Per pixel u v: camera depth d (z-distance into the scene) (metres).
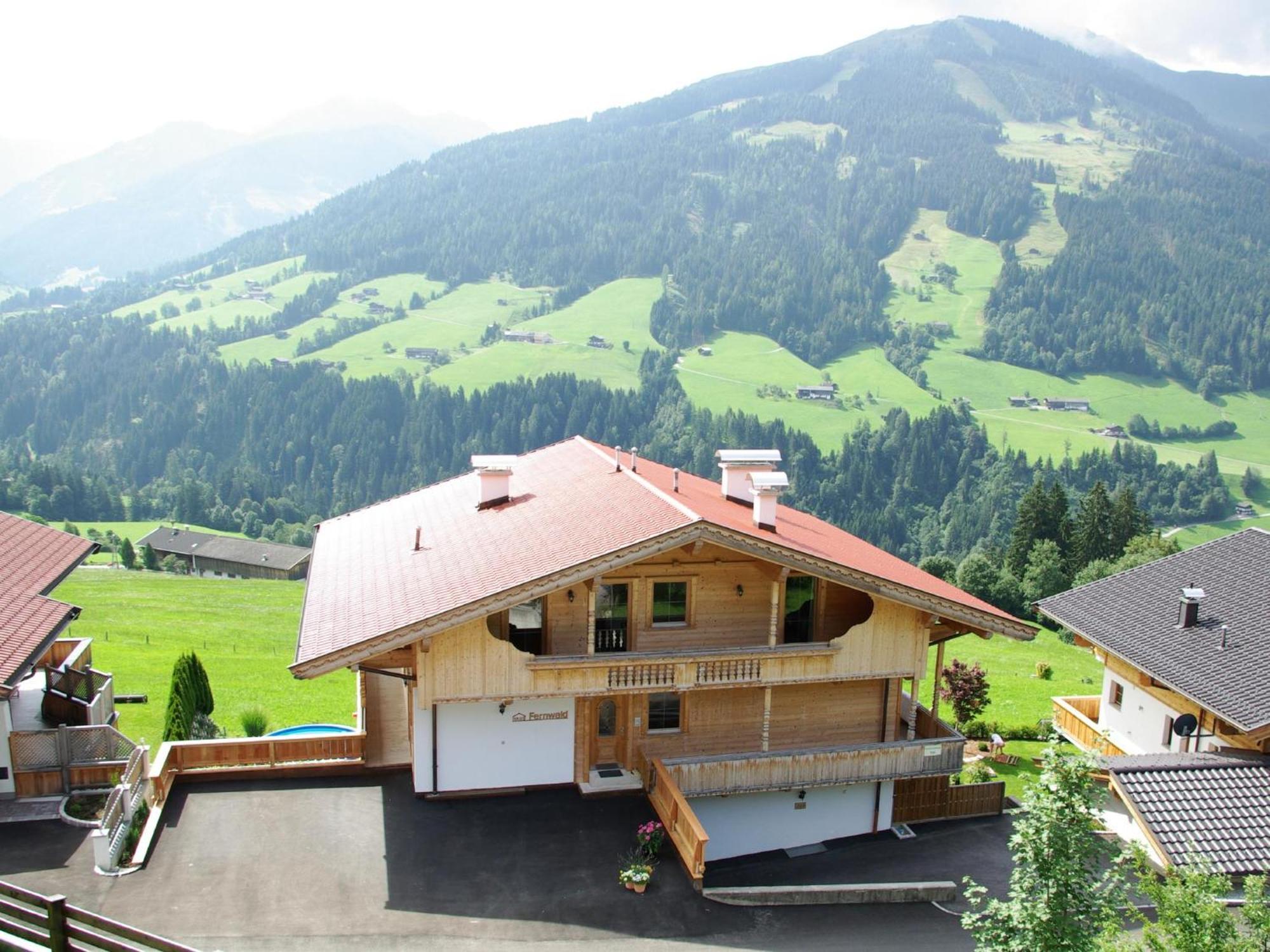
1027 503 97.75
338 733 28.50
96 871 19.47
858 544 31.75
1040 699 49.72
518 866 20.75
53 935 12.47
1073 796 15.49
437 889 19.72
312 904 18.89
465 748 23.59
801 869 24.88
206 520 191.12
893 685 27.09
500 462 29.56
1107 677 31.86
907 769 25.88
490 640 22.31
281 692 49.22
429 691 22.20
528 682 22.69
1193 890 14.74
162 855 20.36
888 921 20.92
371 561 27.45
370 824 22.14
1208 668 26.50
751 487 29.77
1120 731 30.95
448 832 22.00
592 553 22.05
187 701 29.38
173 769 23.39
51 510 182.50
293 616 83.06
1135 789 22.81
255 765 24.14
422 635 20.91
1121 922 15.67
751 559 24.98
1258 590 29.45
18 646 22.16
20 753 22.42
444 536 27.52
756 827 25.62
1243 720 23.81
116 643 62.38
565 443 36.28
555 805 23.48
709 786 23.77
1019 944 15.27
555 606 23.95
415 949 17.67
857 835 26.81
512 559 23.33
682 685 23.66
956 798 28.08
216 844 20.91
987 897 22.73
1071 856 15.38
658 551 21.92
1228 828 21.94
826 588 25.84
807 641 26.09
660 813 22.94
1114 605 32.28
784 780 24.56
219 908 18.56
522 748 24.02
